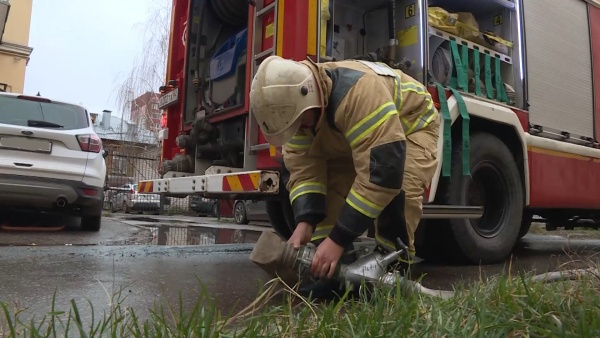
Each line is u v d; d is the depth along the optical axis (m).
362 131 2.11
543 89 4.75
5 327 1.66
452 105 3.72
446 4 4.42
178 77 5.03
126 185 14.77
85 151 5.54
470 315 1.71
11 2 14.58
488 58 4.33
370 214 2.12
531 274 2.45
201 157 4.68
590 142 5.27
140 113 17.06
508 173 4.19
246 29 4.11
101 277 2.84
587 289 2.06
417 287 2.11
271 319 1.64
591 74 5.43
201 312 1.69
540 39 4.79
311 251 2.30
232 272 3.19
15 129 5.15
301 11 3.39
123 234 5.89
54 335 1.53
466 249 3.91
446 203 3.72
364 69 2.34
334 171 2.69
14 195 5.16
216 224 9.30
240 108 3.92
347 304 1.92
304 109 2.13
